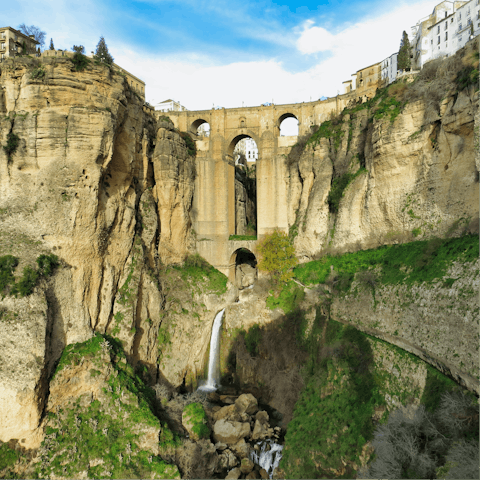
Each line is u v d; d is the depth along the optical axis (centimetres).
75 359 3077
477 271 2219
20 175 3344
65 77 3325
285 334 4259
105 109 3472
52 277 3136
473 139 2741
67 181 3275
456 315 2189
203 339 4603
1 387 2638
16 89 3425
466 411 1944
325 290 4059
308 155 4928
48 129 3281
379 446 2323
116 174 3909
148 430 3000
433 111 3156
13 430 2669
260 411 3650
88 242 3416
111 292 3709
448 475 1814
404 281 2875
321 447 2781
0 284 2852
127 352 3666
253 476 2920
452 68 3084
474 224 2598
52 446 2745
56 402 2927
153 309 4178
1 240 3108
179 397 3925
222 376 4716
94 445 2838
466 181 2811
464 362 2048
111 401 3075
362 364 2961
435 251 2797
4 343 2712
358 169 4288
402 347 2666
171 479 2733
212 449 3106
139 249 4156
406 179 3456
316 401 3178
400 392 2484
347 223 4184
